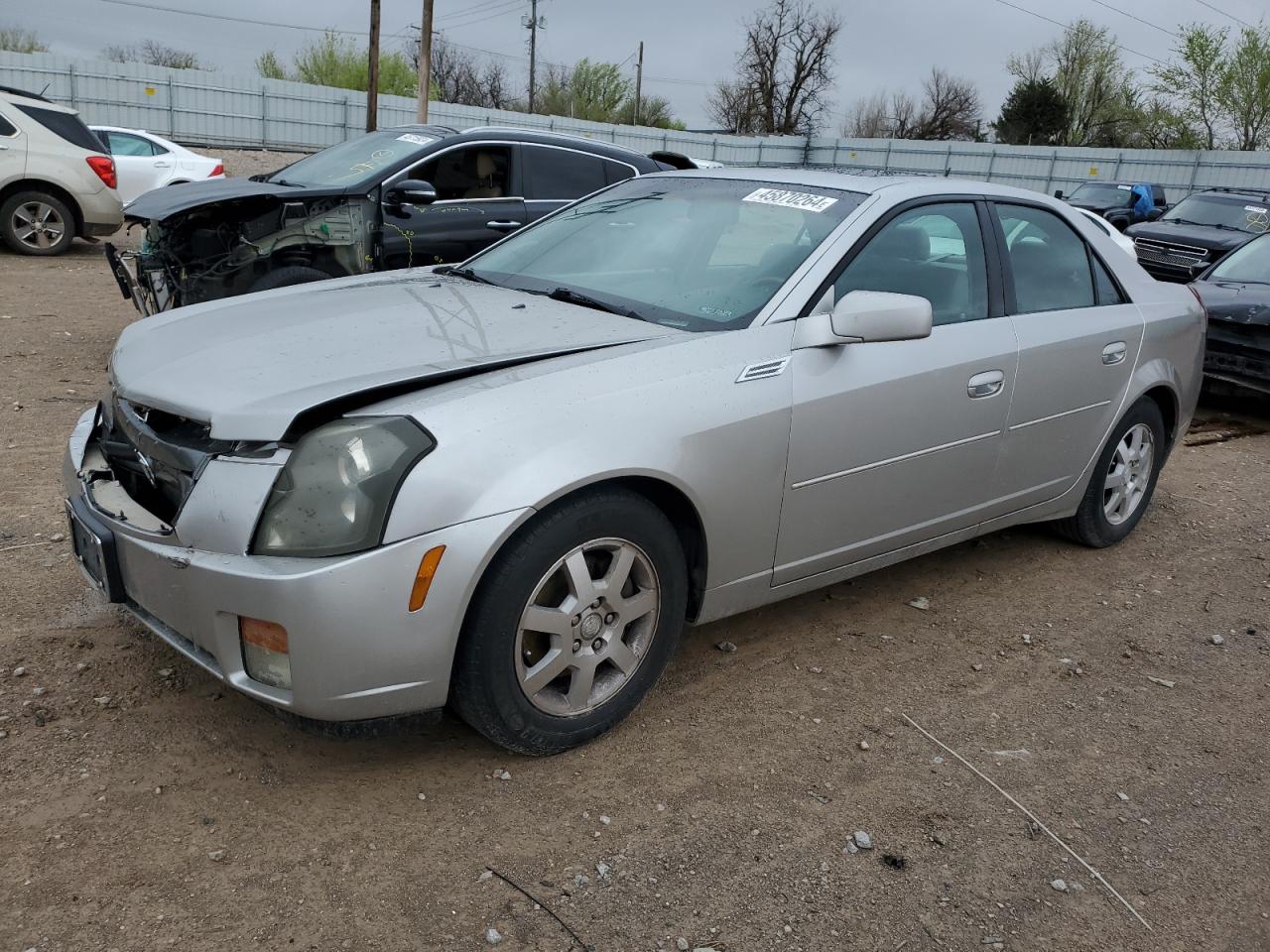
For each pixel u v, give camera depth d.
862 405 3.28
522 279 3.76
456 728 3.00
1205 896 2.55
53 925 2.16
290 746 2.85
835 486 3.29
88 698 2.99
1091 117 56.81
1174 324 4.66
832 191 3.68
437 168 7.31
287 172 7.79
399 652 2.43
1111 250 4.56
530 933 2.25
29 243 12.09
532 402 2.62
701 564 3.06
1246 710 3.47
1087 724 3.31
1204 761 3.15
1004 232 3.98
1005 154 42.44
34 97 12.12
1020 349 3.83
